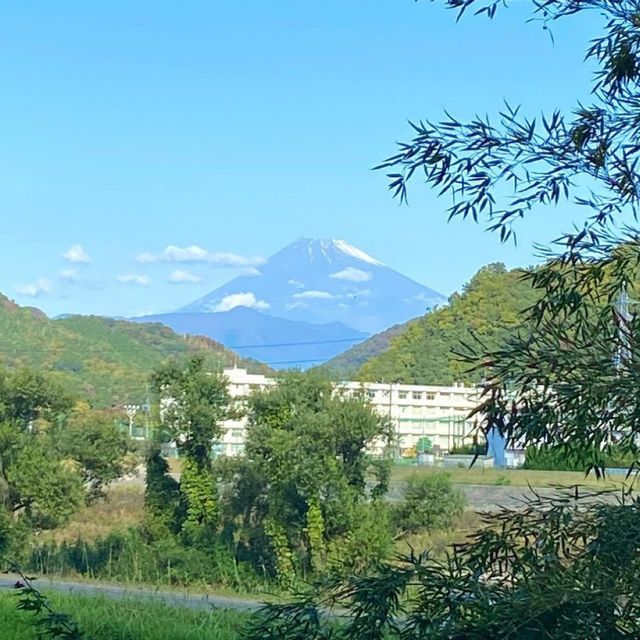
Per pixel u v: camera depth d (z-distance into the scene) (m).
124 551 29.19
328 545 26.09
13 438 32.78
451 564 3.80
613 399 3.57
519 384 3.68
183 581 27.95
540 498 3.79
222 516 29.95
